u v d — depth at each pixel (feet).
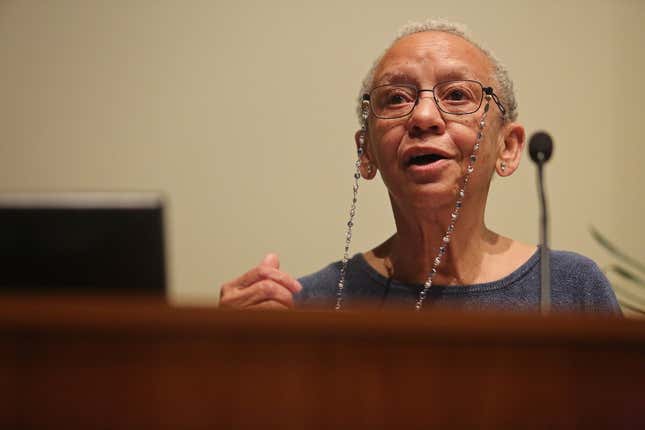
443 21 9.96
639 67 15.08
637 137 15.07
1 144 15.35
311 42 15.14
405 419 4.14
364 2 15.08
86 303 4.06
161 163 15.19
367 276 10.23
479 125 9.18
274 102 15.10
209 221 15.03
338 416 4.13
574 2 15.08
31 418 4.11
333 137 15.05
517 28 15.05
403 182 9.21
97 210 5.27
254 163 15.07
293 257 14.92
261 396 4.13
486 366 4.18
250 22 15.17
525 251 10.05
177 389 4.14
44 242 5.23
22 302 4.04
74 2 15.34
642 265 14.90
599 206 15.03
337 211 14.90
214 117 15.16
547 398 4.18
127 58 15.29
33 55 15.42
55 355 4.13
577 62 15.11
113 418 4.12
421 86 9.23
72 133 15.33
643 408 4.17
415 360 4.16
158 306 4.06
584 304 9.65
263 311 4.09
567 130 15.08
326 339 4.15
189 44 15.23
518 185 14.87
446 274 9.73
